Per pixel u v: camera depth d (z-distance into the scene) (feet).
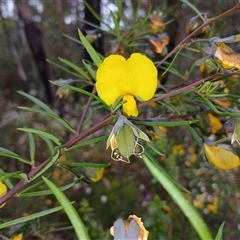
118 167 1.23
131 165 1.22
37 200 1.03
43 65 1.91
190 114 0.54
